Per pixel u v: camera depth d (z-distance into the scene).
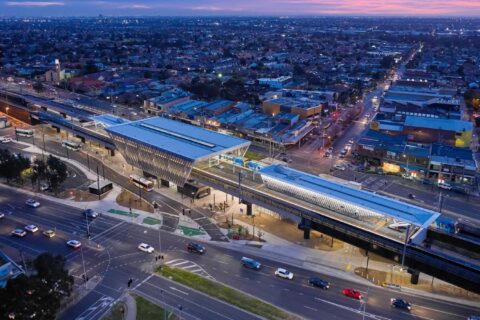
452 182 164.50
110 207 139.50
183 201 144.88
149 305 91.88
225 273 104.62
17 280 80.25
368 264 109.25
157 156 148.38
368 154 183.25
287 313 90.25
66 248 114.94
